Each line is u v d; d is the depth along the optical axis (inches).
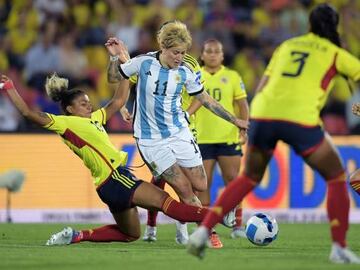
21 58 2106.3
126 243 1059.3
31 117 925.8
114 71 981.2
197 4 2224.4
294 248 1015.6
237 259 828.6
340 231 770.2
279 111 765.9
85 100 964.6
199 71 969.5
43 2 2169.0
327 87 776.3
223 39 2180.1
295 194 1587.1
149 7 2201.0
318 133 765.9
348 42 2273.6
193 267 746.8
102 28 2162.9
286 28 2244.1
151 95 958.4
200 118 1228.5
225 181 1251.8
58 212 1562.5
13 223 1493.6
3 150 1556.3
